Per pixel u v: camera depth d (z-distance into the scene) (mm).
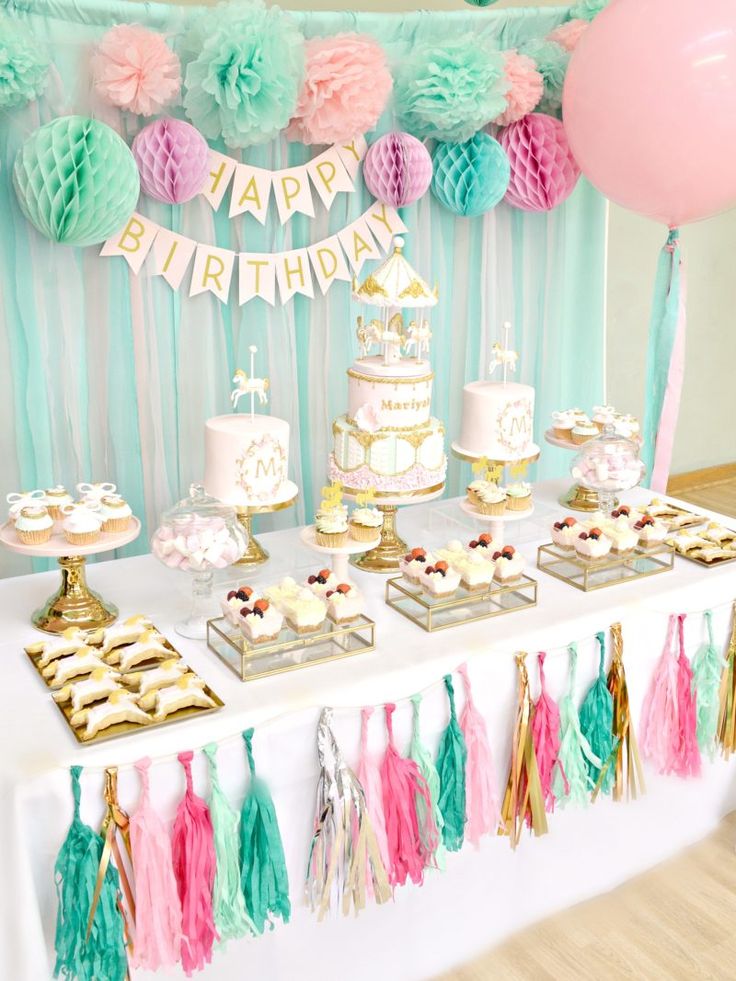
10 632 1786
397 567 2068
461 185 2562
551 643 1797
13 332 2215
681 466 4668
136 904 1419
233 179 2357
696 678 2051
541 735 1789
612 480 2135
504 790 1827
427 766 1672
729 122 2068
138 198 2270
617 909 2059
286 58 2135
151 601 1908
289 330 2533
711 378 4605
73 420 2320
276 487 1950
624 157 2203
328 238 2525
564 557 2053
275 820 1507
